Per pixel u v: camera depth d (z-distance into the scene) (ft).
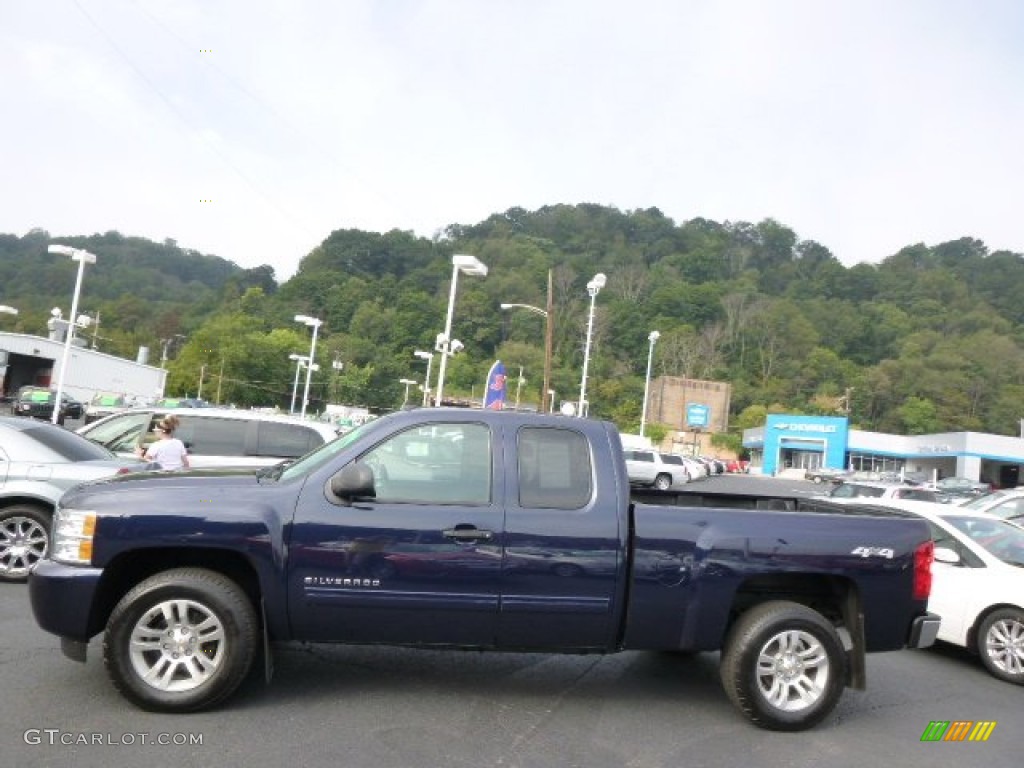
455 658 20.68
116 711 15.83
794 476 233.14
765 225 544.62
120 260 448.65
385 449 17.17
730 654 17.24
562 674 20.07
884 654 26.45
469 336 347.97
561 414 18.16
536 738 15.85
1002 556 26.50
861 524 17.85
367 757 14.40
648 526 17.06
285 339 322.96
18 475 26.23
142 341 362.33
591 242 478.18
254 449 34.22
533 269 384.47
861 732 17.66
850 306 438.40
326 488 16.61
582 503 17.07
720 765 15.16
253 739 14.87
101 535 15.90
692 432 278.67
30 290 403.75
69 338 104.42
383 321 343.67
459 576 16.39
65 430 29.63
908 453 241.55
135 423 35.37
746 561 17.17
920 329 418.92
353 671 19.11
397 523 16.39
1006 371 360.28
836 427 240.32
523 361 326.85
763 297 426.10
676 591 16.94
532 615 16.62
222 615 15.88
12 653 18.94
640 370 370.32
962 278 501.15
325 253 379.35
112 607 16.79
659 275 442.09
